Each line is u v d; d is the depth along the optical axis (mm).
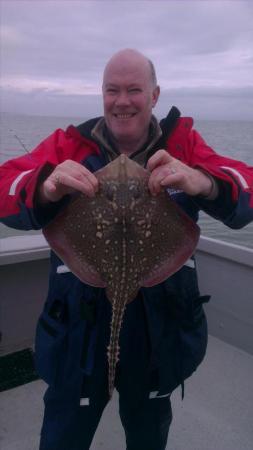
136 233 855
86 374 925
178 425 1400
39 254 1674
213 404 1496
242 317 1700
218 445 1317
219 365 1689
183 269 948
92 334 910
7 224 887
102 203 851
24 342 1816
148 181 859
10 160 961
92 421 1013
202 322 995
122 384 1005
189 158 990
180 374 973
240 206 855
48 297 978
